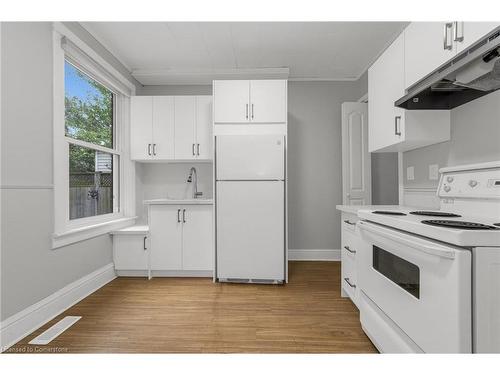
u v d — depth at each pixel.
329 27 2.46
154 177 3.47
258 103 2.74
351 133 3.14
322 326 1.82
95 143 2.71
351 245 2.04
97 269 2.57
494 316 0.87
